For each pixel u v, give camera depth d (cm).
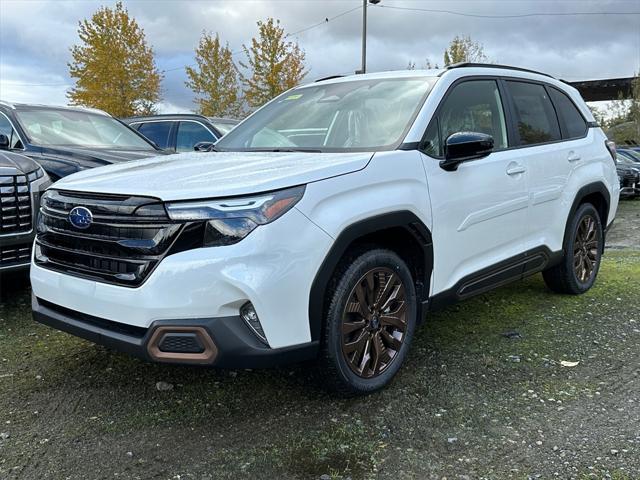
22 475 240
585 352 373
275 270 253
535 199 412
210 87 2588
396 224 302
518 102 422
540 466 247
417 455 256
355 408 298
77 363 353
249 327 256
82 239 278
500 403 303
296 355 268
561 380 331
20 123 594
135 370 344
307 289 265
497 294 506
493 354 369
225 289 248
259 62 2461
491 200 368
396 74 396
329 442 266
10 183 427
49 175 521
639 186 1709
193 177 279
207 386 323
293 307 262
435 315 450
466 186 349
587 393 315
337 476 241
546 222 430
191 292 248
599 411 294
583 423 282
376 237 317
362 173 292
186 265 249
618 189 531
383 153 310
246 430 277
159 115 885
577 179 459
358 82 405
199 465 249
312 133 373
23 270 442
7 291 497
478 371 343
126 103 2431
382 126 345
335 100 391
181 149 847
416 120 337
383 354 313
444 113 355
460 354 369
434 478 239
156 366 349
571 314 450
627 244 883
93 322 280
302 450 260
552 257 444
